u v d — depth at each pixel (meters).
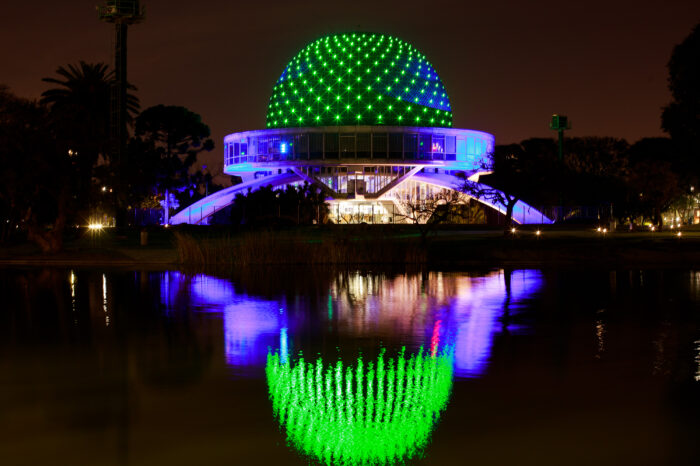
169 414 10.70
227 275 32.66
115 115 70.56
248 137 106.62
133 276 32.19
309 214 76.12
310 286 28.22
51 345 15.75
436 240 51.00
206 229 68.31
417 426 10.12
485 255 41.81
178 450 9.28
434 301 23.42
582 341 16.09
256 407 11.02
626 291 25.92
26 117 40.28
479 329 17.81
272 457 9.03
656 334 16.94
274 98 114.19
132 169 46.50
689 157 48.31
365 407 10.98
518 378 12.66
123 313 20.56
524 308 21.61
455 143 102.88
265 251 38.94
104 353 14.93
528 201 91.38
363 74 106.19
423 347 15.52
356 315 20.23
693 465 8.73
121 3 70.38
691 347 15.34
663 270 35.31
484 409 10.85
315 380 12.62
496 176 62.03
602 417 10.44
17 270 35.41
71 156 42.09
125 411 10.85
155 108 101.75
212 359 14.33
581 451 9.17
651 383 12.26
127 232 64.69
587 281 29.83
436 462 8.86
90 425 10.24
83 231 60.75
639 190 90.88
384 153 99.44
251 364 13.89
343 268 36.72
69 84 74.94
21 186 40.59
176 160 100.12
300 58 112.94
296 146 101.38
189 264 38.41
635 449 9.23
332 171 101.31
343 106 105.44
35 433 9.91
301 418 10.49
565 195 87.25
